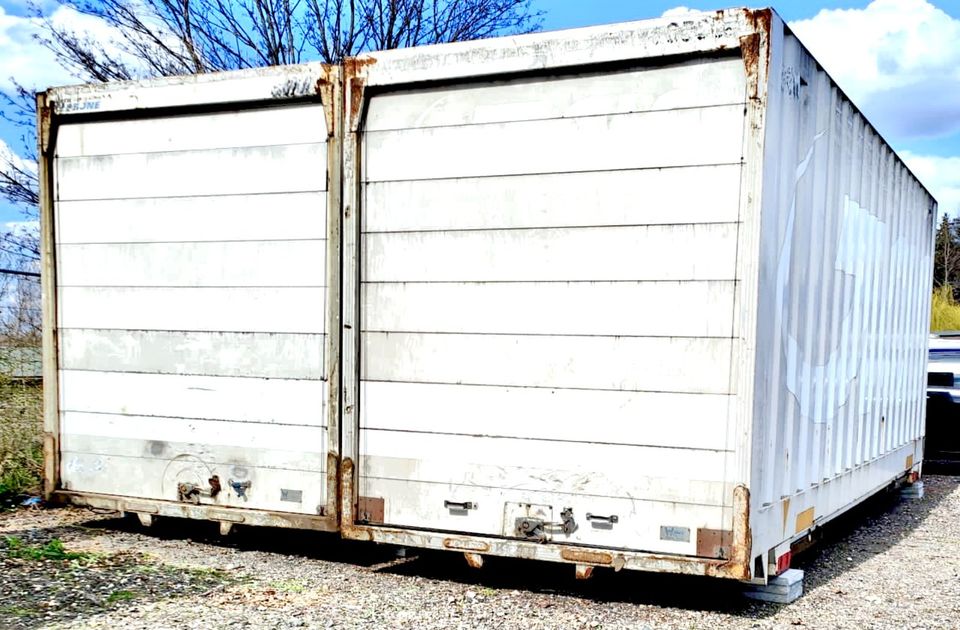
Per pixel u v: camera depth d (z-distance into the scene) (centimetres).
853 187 590
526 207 454
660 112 426
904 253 772
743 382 407
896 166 723
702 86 418
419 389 477
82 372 579
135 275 561
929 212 891
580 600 463
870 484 685
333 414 496
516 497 455
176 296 548
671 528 424
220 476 535
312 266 507
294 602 447
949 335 1271
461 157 467
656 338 427
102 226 571
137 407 561
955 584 535
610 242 436
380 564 536
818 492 538
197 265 541
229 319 531
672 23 420
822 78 507
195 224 541
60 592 448
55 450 586
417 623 417
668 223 424
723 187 413
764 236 410
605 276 437
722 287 413
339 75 493
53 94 578
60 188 583
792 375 471
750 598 477
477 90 464
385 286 485
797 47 452
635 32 427
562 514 445
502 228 458
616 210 435
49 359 585
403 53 476
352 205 488
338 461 497
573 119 443
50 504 693
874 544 659
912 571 570
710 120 416
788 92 440
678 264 422
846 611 465
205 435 539
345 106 491
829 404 554
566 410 445
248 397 526
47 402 587
